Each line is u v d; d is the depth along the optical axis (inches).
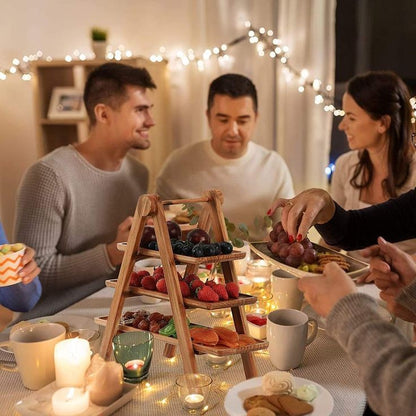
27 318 73.4
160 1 131.2
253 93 93.9
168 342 43.3
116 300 45.6
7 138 145.4
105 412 38.3
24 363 41.9
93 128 85.0
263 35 120.9
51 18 138.1
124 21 134.3
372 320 29.4
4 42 140.5
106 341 45.9
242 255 44.4
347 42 119.7
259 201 97.0
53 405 37.6
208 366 46.4
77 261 75.9
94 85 83.0
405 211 56.9
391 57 118.9
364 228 56.7
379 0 117.4
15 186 147.6
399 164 84.4
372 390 28.3
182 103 133.2
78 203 80.7
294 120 120.8
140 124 84.5
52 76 132.8
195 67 126.6
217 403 40.6
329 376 43.9
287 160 122.6
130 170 91.7
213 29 124.2
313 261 53.2
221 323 54.8
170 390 42.4
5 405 40.4
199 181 97.1
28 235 76.7
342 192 95.7
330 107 117.8
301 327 44.0
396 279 44.4
